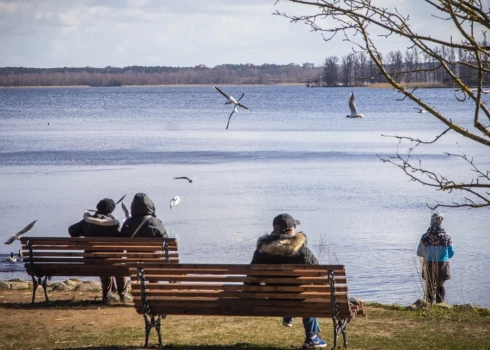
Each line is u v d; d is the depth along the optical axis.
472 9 15.72
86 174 99.88
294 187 85.50
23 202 74.00
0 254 50.50
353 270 45.28
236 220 63.81
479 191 80.62
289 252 21.86
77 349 22.62
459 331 25.83
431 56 15.99
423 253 34.31
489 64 16.42
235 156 126.44
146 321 22.81
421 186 85.19
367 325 26.81
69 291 34.12
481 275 43.84
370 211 68.19
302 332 25.59
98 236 29.88
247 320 27.69
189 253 50.72
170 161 117.94
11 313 28.12
